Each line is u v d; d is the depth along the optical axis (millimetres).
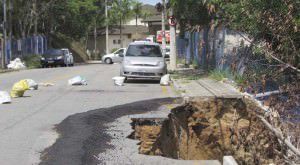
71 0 54125
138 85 20156
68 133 9695
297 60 7262
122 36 87750
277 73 7473
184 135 11164
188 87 18250
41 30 56969
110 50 83188
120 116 11672
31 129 10141
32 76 26172
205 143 10898
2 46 37844
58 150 8305
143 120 11117
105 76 25734
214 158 10531
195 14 23312
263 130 8438
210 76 21766
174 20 27891
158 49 22453
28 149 8406
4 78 24844
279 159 7355
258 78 7766
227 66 19969
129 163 7562
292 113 7184
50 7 52094
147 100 14594
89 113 12094
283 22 7121
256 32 7715
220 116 11273
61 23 58938
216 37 23188
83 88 18641
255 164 8320
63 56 41875
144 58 21734
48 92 17156
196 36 32281
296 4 7059
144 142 9539
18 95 15727
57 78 24188
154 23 76688
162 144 9930
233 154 9672
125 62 21578
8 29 44625
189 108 11758
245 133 9234
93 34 83875
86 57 71312
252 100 9945
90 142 8914
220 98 11695
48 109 12891
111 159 7777
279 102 7344
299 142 6754
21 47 45156
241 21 8086
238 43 17391
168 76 20406
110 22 75438
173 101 14234
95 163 7531
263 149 8211
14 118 11492
